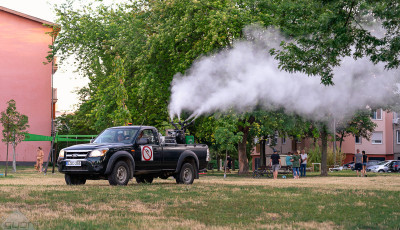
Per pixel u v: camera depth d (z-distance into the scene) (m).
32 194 11.48
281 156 44.47
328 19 13.89
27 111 51.16
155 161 16.39
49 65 52.06
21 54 51.28
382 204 10.96
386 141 70.62
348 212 9.52
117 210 9.27
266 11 33.84
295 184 18.59
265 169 34.16
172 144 17.09
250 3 33.75
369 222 8.23
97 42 41.19
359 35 14.20
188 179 17.55
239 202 10.84
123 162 15.48
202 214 9.01
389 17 13.54
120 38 38.00
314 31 14.21
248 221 8.22
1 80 50.66
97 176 15.52
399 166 53.75
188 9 34.00
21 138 28.20
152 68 35.81
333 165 56.75
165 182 18.69
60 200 10.51
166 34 34.34
